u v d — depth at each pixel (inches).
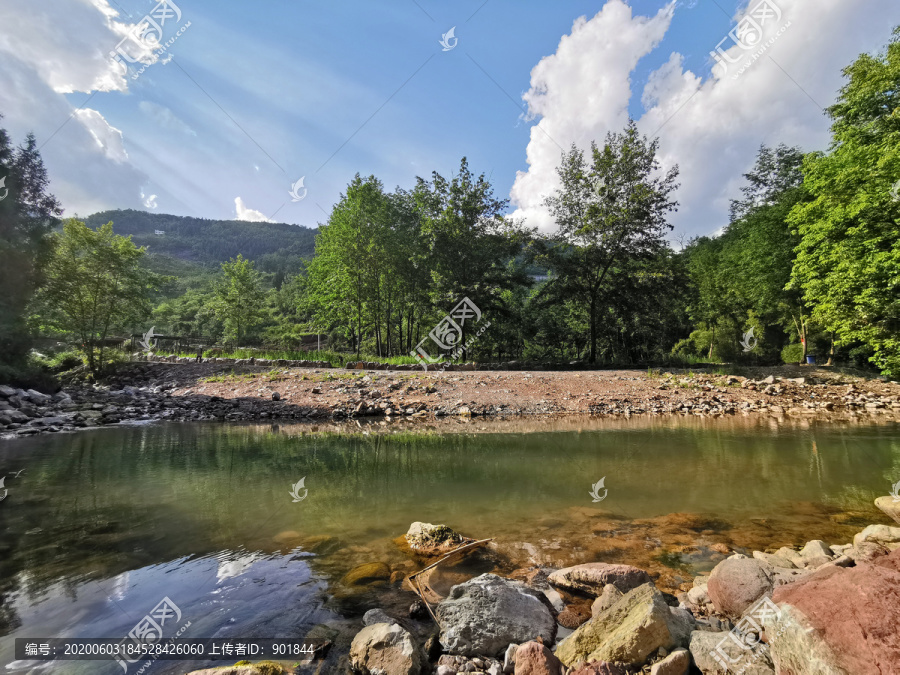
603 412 615.2
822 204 707.4
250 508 241.6
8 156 679.1
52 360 919.0
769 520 228.1
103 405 628.4
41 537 198.1
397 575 169.2
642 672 113.4
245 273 1806.1
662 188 1095.6
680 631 126.4
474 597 142.7
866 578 104.4
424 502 256.4
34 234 700.0
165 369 925.8
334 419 577.0
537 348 1651.1
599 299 1196.5
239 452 380.8
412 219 1398.9
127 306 933.8
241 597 150.3
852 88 794.8
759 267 1064.8
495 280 1195.9
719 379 769.6
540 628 135.1
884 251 595.8
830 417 572.7
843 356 1144.8
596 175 1122.7
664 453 377.1
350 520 227.1
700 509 244.5
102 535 201.3
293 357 1103.6
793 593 115.6
